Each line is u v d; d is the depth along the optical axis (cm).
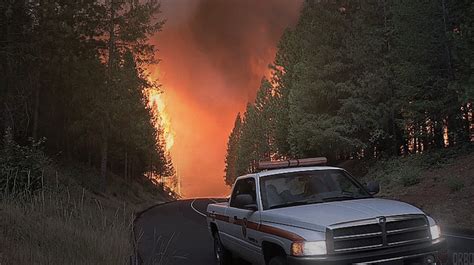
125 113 3081
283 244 542
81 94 2884
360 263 487
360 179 2581
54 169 2059
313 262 486
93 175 3105
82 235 745
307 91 2578
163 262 955
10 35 1806
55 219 759
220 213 870
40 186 1088
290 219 558
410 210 546
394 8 2102
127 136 3428
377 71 2261
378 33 2384
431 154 2222
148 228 1669
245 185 771
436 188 1672
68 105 3119
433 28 2055
